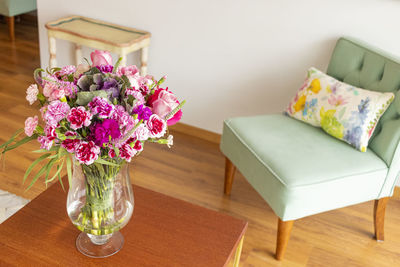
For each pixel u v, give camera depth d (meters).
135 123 1.08
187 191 2.34
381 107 1.90
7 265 1.25
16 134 1.17
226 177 2.29
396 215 2.31
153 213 1.50
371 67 2.03
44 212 1.45
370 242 2.11
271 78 2.53
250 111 2.68
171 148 2.69
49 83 1.10
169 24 2.64
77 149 1.07
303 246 2.05
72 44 2.94
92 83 1.14
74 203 1.26
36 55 3.76
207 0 2.48
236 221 1.51
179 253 1.36
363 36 2.24
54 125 1.06
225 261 1.35
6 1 3.78
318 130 2.08
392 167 1.90
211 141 2.83
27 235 1.36
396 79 1.90
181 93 2.81
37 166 2.37
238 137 2.03
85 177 1.21
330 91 2.02
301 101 2.11
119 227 1.31
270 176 1.81
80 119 1.04
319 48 2.35
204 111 2.79
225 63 2.60
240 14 2.44
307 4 2.28
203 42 2.60
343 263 1.98
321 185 1.77
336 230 2.16
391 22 2.15
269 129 2.05
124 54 2.50
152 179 2.39
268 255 1.98
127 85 1.14
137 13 2.69
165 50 2.72
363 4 2.17
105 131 1.06
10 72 3.40
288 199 1.75
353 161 1.88
